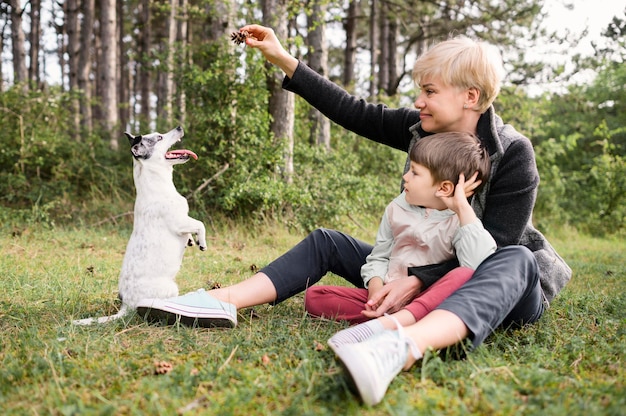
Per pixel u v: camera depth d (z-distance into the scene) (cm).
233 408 180
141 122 1136
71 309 315
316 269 302
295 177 831
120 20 2078
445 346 217
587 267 595
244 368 221
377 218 985
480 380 201
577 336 270
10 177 844
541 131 1352
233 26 851
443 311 218
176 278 431
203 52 822
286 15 809
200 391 198
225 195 754
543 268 282
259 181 755
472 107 275
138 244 295
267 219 765
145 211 297
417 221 269
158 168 301
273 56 320
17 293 358
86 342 249
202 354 241
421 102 280
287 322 296
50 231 673
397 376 208
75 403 188
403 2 1588
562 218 1245
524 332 275
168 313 274
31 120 921
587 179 1413
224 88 779
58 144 928
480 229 251
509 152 274
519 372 212
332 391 194
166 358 234
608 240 1155
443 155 259
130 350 243
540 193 1266
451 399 186
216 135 784
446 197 261
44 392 195
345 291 296
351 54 1441
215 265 500
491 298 225
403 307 260
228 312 275
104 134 1122
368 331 222
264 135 788
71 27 1391
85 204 841
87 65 1399
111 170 923
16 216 726
